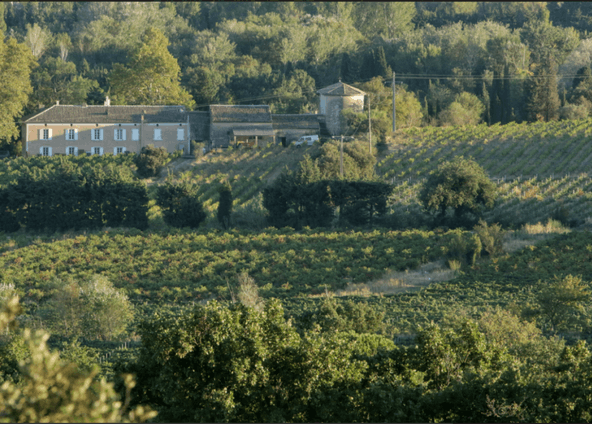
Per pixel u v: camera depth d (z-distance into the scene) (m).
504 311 107.94
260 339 67.31
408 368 70.75
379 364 72.25
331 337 73.44
